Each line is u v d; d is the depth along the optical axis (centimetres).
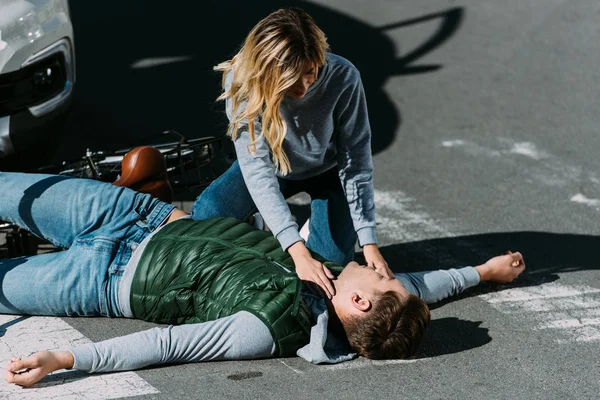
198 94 955
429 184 773
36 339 503
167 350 459
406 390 458
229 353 465
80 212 523
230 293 480
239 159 486
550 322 541
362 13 1216
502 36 1143
